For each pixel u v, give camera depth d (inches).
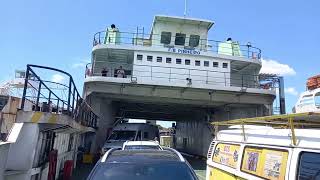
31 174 377.1
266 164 230.2
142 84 1002.7
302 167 192.9
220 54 1095.6
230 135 313.7
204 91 1065.5
